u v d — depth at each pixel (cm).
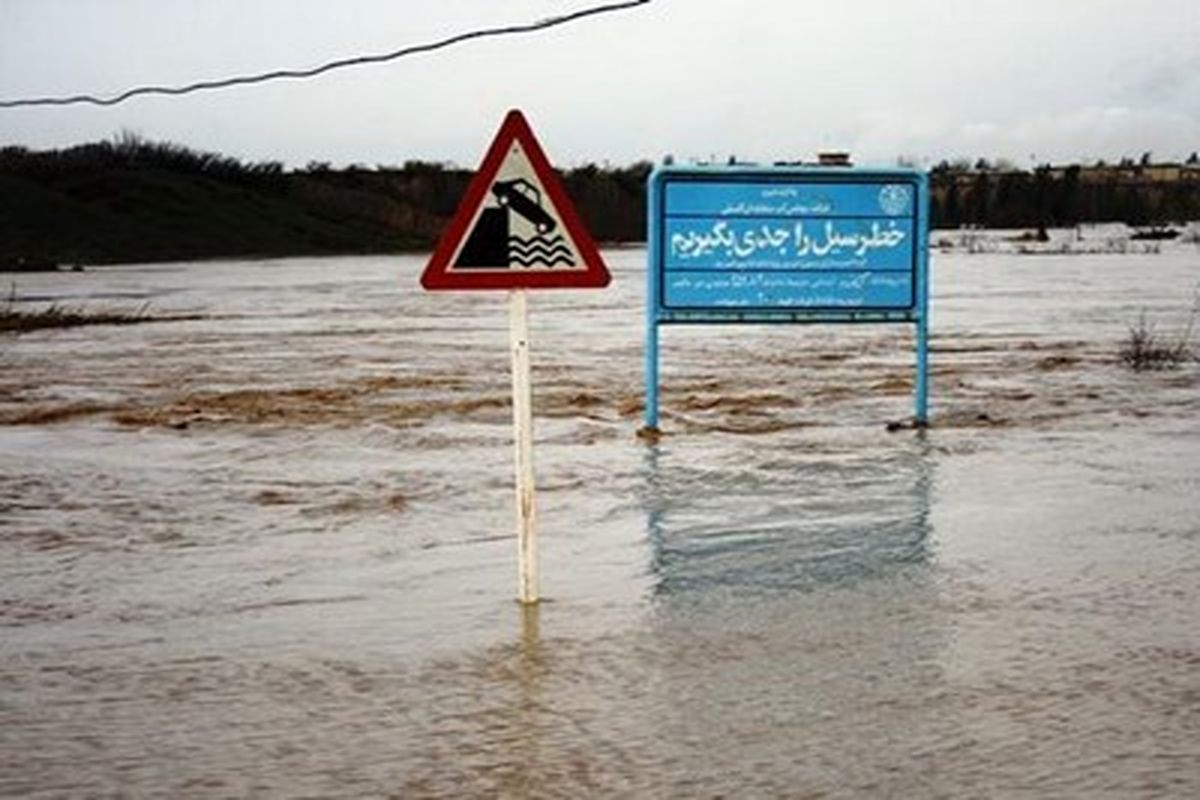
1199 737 591
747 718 621
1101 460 1325
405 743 597
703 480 1240
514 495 1183
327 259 10856
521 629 772
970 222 18000
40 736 611
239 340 3141
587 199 15238
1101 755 571
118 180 12069
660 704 642
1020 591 839
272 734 611
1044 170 18000
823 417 1677
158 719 632
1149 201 18262
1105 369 2262
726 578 884
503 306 4581
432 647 740
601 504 1134
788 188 1547
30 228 10725
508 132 786
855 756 574
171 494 1207
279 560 955
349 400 1889
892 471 1275
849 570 899
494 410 1766
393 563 941
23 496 1202
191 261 10462
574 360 2545
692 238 1535
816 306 1559
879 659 707
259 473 1310
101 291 5862
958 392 1941
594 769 565
